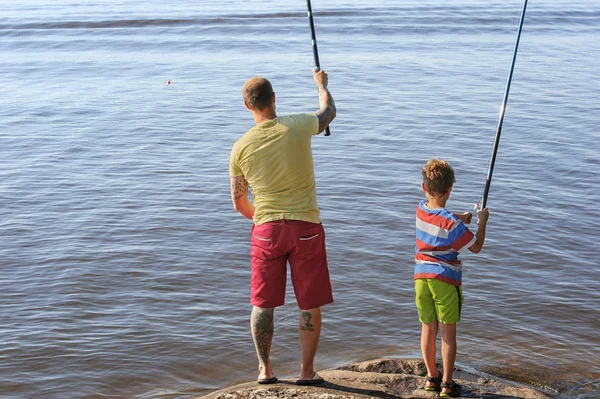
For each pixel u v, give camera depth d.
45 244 7.88
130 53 21.52
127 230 8.28
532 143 11.65
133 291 6.76
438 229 4.12
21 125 13.20
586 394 4.82
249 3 32.09
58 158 11.19
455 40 23.23
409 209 8.87
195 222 8.52
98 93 15.98
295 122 3.87
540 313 6.25
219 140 12.12
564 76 17.33
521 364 5.33
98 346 5.79
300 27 25.33
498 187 9.57
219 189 9.72
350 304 6.43
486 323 6.04
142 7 31.44
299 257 3.92
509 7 30.44
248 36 23.78
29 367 5.50
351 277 6.97
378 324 6.10
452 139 11.95
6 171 10.56
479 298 6.51
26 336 5.94
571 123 12.90
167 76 17.83
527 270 7.12
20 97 15.65
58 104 14.88
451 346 4.15
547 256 7.45
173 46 22.44
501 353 5.53
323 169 10.42
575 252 7.57
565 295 6.59
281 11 28.89
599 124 12.83
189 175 10.30
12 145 11.92
